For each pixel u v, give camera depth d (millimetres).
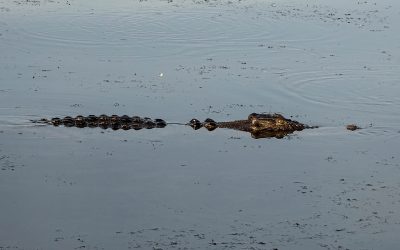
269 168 84125
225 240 65938
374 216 71250
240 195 76188
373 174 82312
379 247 65000
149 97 111188
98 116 100312
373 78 122812
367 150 90438
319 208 73062
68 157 86125
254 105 108938
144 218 70438
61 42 140625
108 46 139125
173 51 136750
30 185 77688
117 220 69938
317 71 126000
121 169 82875
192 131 96938
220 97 112062
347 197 75750
